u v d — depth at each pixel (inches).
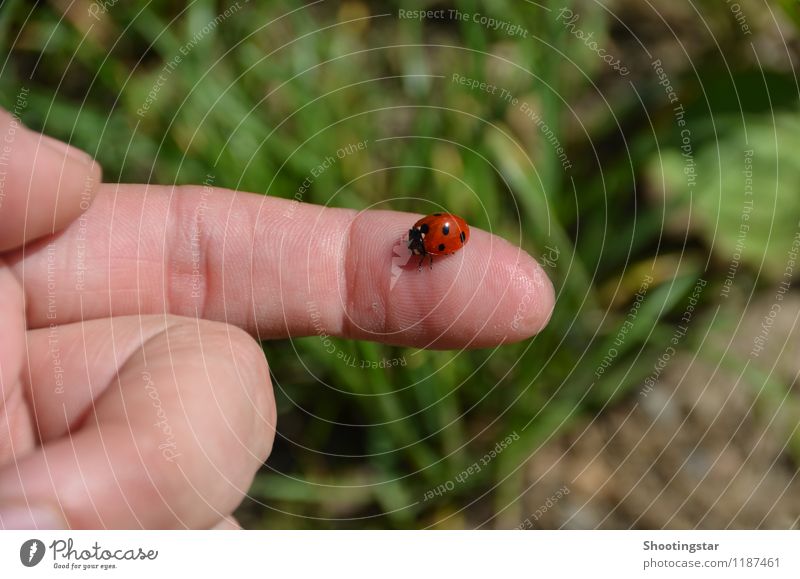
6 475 8.2
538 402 10.1
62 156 9.2
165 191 9.7
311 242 9.7
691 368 10.3
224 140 10.4
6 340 8.9
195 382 8.5
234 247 9.7
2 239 9.2
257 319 9.8
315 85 10.7
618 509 10.1
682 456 10.2
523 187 10.3
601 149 10.6
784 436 10.1
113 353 8.8
